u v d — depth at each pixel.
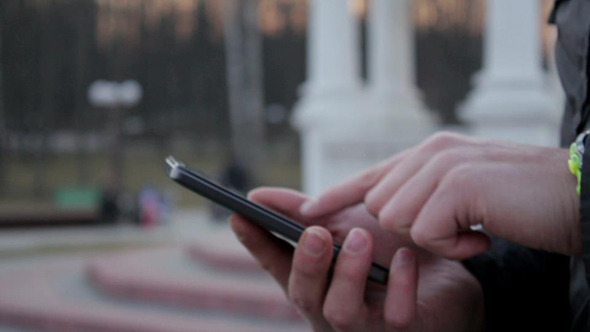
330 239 0.78
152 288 6.84
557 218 0.72
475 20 38.62
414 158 0.82
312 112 9.49
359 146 7.98
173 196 28.72
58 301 7.20
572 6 0.85
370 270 0.82
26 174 38.19
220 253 7.44
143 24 42.47
